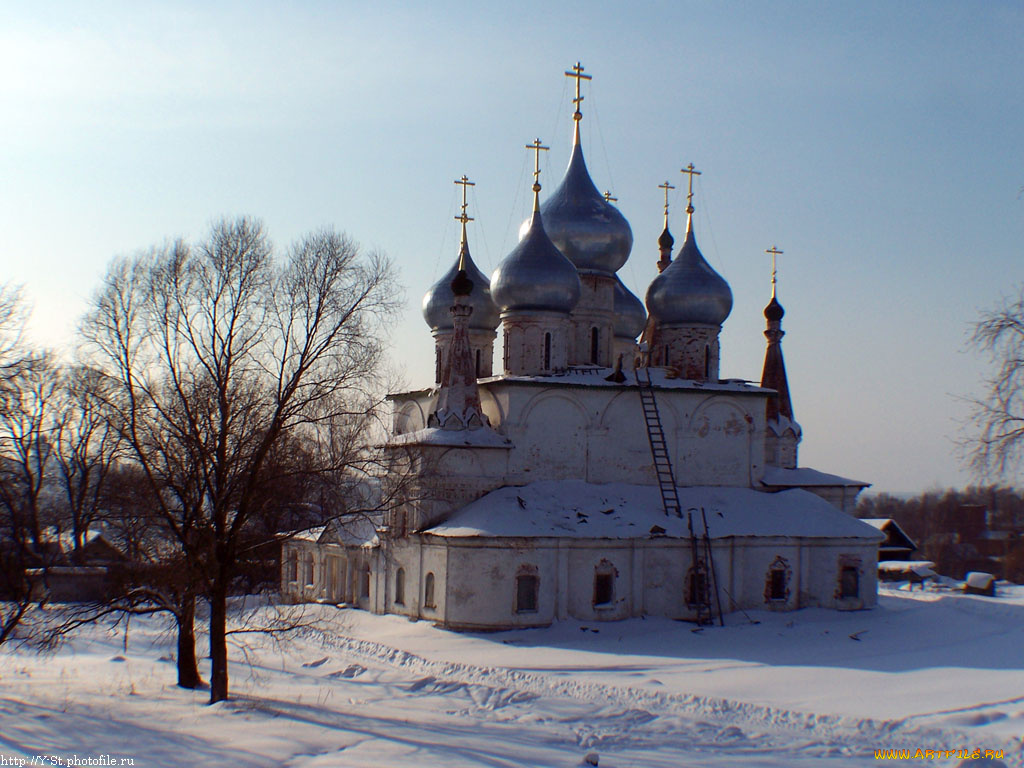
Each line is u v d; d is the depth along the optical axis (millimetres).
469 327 63688
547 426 55344
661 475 57375
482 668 39406
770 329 68000
